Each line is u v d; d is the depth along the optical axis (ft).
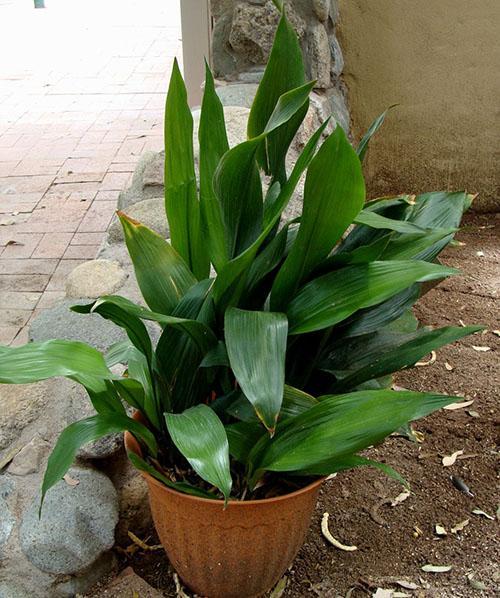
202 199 4.70
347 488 6.70
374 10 11.53
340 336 5.24
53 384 6.52
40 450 6.00
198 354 5.12
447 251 11.08
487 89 11.78
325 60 10.93
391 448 7.20
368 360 5.28
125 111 17.95
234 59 11.35
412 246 4.88
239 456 4.83
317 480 4.99
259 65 11.24
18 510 5.69
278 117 4.29
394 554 6.06
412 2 11.42
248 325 4.41
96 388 4.70
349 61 11.90
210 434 4.32
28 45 25.53
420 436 7.09
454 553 6.06
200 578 5.35
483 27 11.43
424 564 5.97
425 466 6.97
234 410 4.94
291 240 5.28
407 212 5.32
